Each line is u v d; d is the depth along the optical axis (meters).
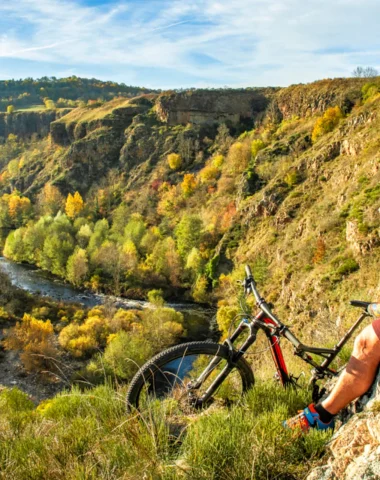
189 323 44.09
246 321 3.02
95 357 30.08
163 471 2.08
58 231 76.44
